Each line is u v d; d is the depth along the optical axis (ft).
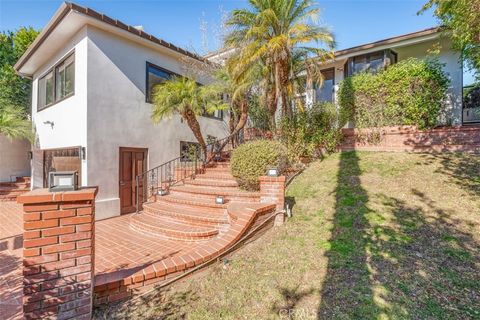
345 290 10.19
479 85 23.25
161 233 18.86
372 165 24.35
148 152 29.45
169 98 25.70
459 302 9.11
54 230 8.46
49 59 32.24
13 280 12.75
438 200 16.97
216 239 14.64
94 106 24.39
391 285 10.22
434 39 31.40
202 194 22.88
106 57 25.52
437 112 27.50
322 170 25.54
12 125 35.01
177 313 9.57
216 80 36.96
